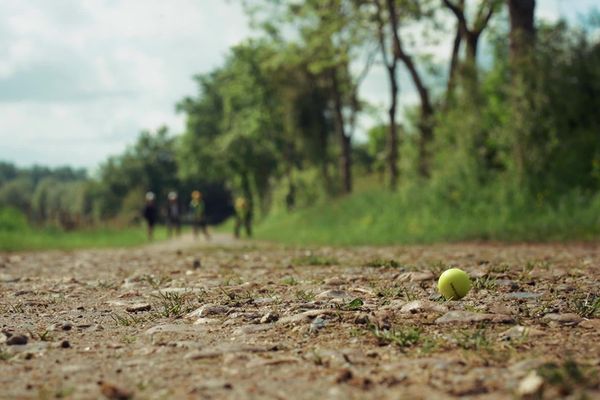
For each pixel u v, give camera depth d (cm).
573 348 433
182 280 946
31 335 537
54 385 379
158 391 359
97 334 550
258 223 7662
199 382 374
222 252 1730
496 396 328
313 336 498
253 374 390
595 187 2125
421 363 399
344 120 5103
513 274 856
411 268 980
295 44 4222
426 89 3005
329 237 2533
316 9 3825
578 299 628
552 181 2141
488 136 2441
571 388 328
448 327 514
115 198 14725
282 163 8094
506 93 2392
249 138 7650
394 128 3812
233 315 600
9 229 3225
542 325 512
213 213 13600
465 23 3011
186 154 9244
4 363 442
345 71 5119
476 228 2000
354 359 419
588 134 2194
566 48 2292
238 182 8688
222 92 7831
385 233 2323
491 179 2359
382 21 3725
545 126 2220
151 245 3109
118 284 944
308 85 6316
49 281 1038
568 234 1730
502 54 2614
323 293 711
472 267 969
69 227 4131
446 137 2559
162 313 635
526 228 1895
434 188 2438
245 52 6969
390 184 3678
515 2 2350
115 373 405
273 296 719
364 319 538
